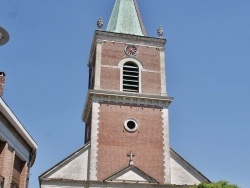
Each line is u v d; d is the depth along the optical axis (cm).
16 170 2550
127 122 3609
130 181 3316
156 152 3544
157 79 3878
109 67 3825
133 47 3966
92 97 3644
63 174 3303
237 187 2761
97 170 3366
